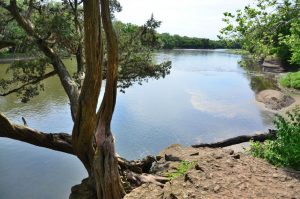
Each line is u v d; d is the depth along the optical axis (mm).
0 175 17172
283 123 10648
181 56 98438
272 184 8062
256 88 46969
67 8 14797
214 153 10109
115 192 9352
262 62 71125
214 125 27297
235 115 30953
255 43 12555
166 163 12086
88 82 9773
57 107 31344
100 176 9453
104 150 9695
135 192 8562
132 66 16141
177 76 58031
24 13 14594
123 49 15922
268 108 34062
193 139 23562
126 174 10867
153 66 16469
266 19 12102
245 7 11977
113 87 10086
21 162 19016
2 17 13023
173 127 26250
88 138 10664
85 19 9164
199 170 8727
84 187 11039
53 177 17141
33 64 13406
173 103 35562
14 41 12578
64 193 15383
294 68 60562
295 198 7402
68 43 14547
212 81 53281
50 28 12719
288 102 35719
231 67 73938
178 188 8039
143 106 33469
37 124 25828
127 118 28516
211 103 36156
